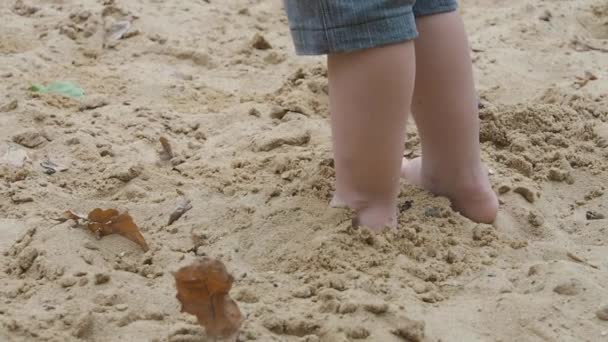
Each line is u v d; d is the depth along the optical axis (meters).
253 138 4.45
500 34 6.11
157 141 4.50
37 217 3.66
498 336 2.89
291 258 3.28
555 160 4.24
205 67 5.68
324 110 4.95
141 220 3.63
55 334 2.81
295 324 2.85
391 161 3.32
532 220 3.71
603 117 4.70
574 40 6.07
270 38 6.12
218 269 2.65
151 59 5.73
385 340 2.81
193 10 6.47
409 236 3.40
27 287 3.10
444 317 2.97
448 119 3.52
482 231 3.51
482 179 3.63
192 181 3.97
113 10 6.27
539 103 4.84
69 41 5.86
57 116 4.66
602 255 3.48
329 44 3.14
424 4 3.42
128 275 3.15
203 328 2.79
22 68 5.40
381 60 3.15
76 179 4.05
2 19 6.11
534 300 3.02
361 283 3.10
